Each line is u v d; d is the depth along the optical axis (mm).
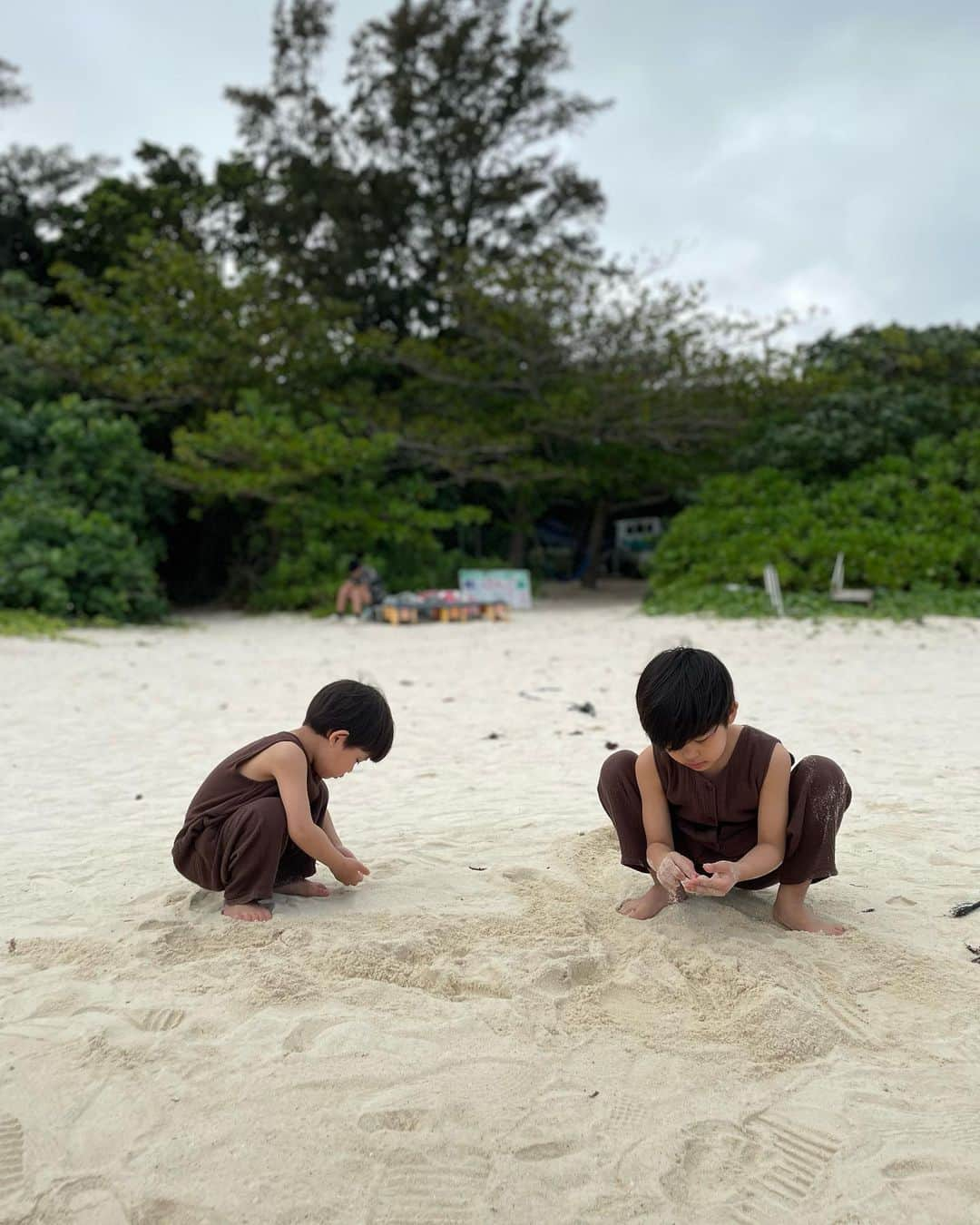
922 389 21953
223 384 20703
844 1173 2172
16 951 3285
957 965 3180
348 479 20641
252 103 24656
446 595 18203
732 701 3195
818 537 16531
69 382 20438
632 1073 2547
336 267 23812
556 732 7574
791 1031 2707
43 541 16578
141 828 4980
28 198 25875
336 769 3781
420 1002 2904
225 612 21328
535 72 24531
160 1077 2492
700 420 21484
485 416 22391
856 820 4953
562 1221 2037
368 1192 2105
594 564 26359
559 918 3527
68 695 9453
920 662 11266
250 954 3223
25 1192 2125
